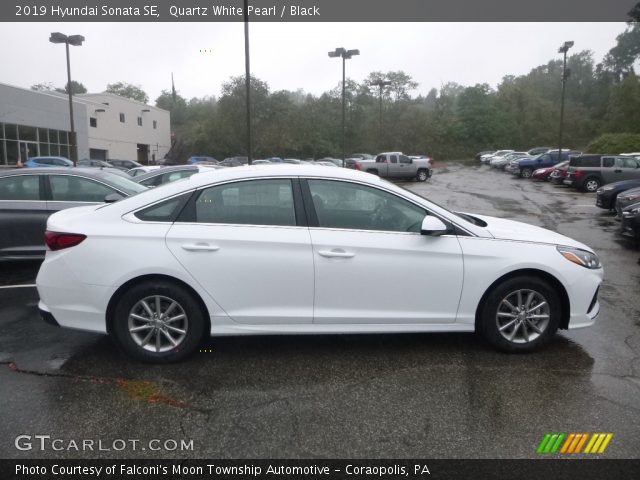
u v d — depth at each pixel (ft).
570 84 332.19
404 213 13.41
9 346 14.16
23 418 10.32
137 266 12.39
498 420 10.29
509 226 14.83
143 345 12.84
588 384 11.87
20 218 22.39
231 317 12.78
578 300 13.55
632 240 32.55
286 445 9.46
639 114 229.86
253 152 181.37
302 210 13.07
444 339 14.74
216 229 12.72
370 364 13.00
